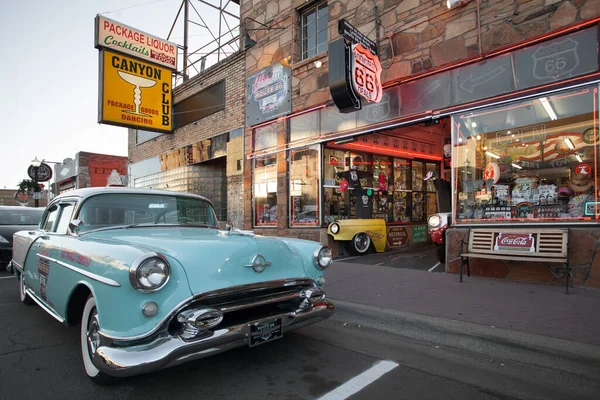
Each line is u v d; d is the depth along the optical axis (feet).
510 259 17.28
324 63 29.19
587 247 16.87
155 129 44.01
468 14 21.21
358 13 26.84
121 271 8.41
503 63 19.86
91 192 12.84
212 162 44.55
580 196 17.66
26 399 9.11
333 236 28.68
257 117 35.32
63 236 12.53
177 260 9.00
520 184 19.56
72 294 10.70
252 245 10.34
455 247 20.92
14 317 15.88
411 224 35.76
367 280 20.21
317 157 30.30
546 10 18.43
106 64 39.37
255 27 35.96
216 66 40.63
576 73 17.60
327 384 9.94
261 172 35.37
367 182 33.71
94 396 9.29
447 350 12.30
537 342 11.22
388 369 10.85
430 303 15.47
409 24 23.84
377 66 24.23
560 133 18.29
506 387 9.69
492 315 13.60
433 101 22.74
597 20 16.90
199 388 9.73
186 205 14.74
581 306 14.16
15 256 18.31
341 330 14.37
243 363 11.32
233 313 9.87
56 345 12.72
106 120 39.32
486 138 20.77
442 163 40.37
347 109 23.31
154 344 8.12
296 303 10.91
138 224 13.10
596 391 9.37
